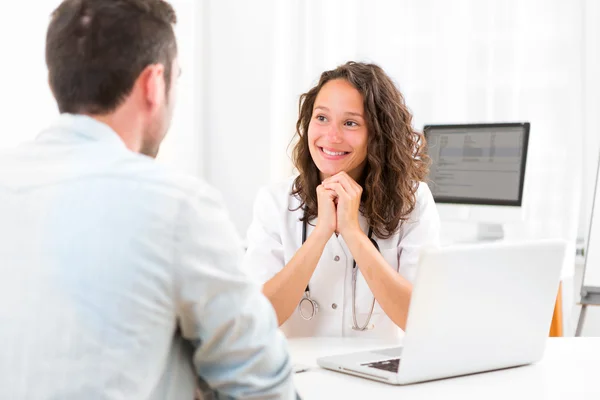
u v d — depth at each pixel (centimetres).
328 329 188
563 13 339
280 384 101
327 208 180
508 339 142
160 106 104
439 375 137
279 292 176
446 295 131
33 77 285
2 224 93
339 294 187
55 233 92
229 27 376
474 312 135
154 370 94
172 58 105
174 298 94
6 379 90
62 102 102
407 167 188
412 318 129
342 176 181
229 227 99
